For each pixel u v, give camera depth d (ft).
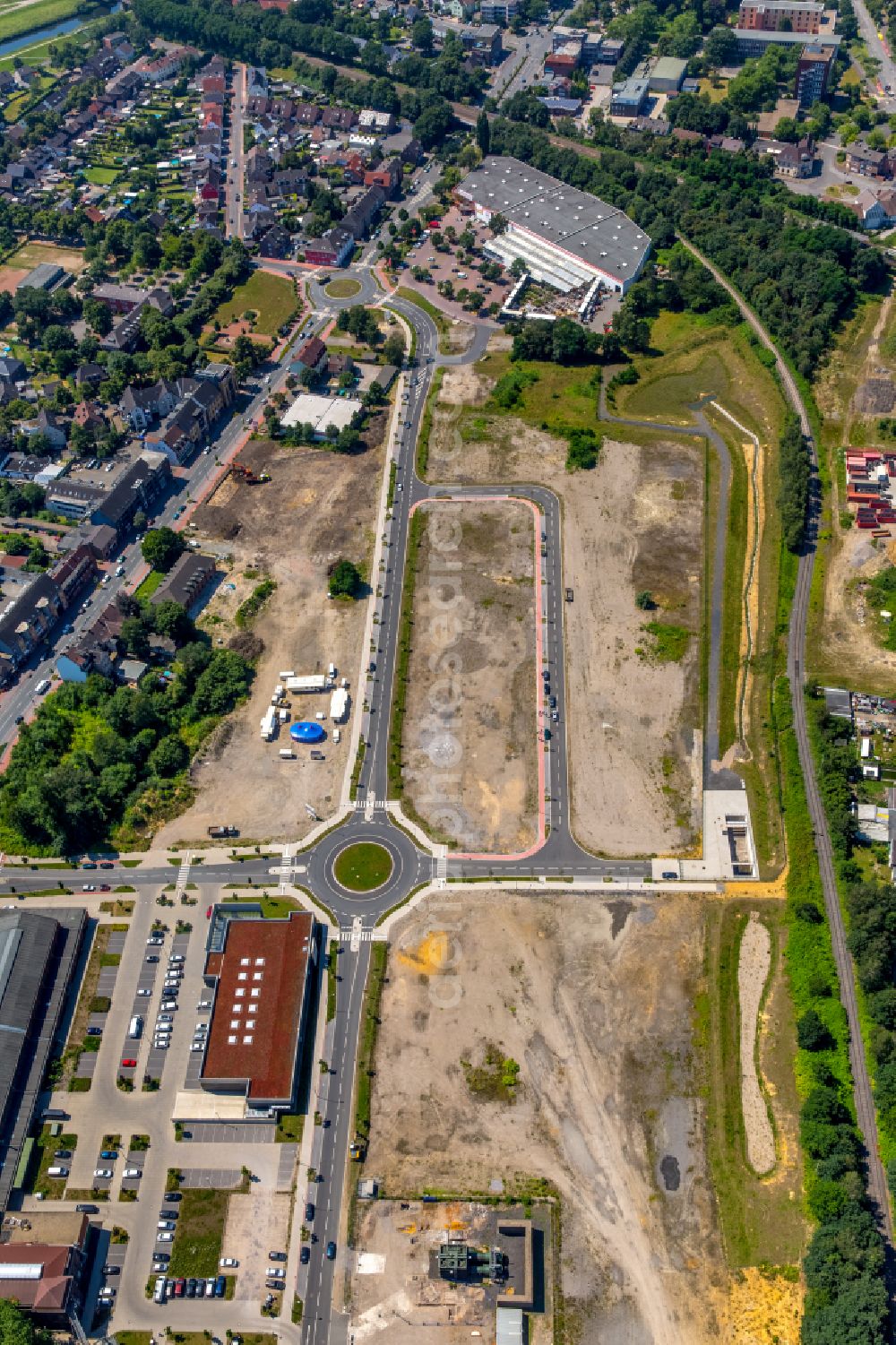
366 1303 621.72
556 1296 620.90
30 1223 644.27
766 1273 624.59
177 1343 610.24
